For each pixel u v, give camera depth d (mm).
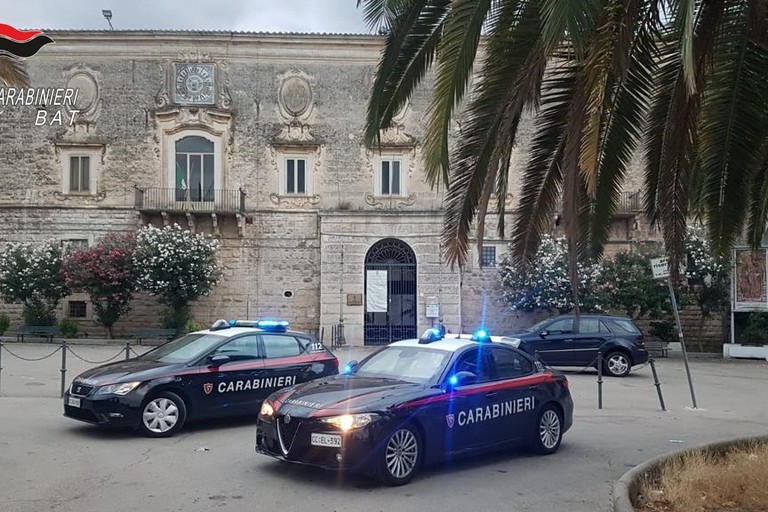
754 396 16875
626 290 26750
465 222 7930
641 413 13586
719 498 6840
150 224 29750
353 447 7383
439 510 6812
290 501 7035
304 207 31359
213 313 30969
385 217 30391
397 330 30531
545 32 5434
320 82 31562
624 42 6074
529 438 9344
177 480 7789
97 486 7488
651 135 9242
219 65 31359
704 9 7238
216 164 31141
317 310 31188
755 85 7805
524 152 29562
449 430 8242
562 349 20031
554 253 27797
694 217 9906
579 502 7191
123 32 30766
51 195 30859
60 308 30719
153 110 31031
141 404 10031
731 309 27328
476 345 9180
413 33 7484
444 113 6586
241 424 11305
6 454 8922
